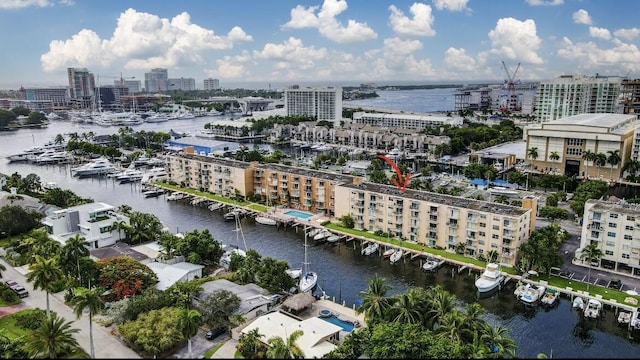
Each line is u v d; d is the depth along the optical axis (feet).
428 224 550.36
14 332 351.25
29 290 427.33
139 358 284.20
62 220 556.51
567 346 365.20
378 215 597.52
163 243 512.63
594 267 487.61
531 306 423.64
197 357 306.55
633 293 424.46
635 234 463.01
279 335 325.62
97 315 370.12
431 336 300.61
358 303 430.20
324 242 590.55
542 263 455.22
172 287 386.32
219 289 403.75
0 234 571.69
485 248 509.35
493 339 303.48
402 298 338.75
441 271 500.74
